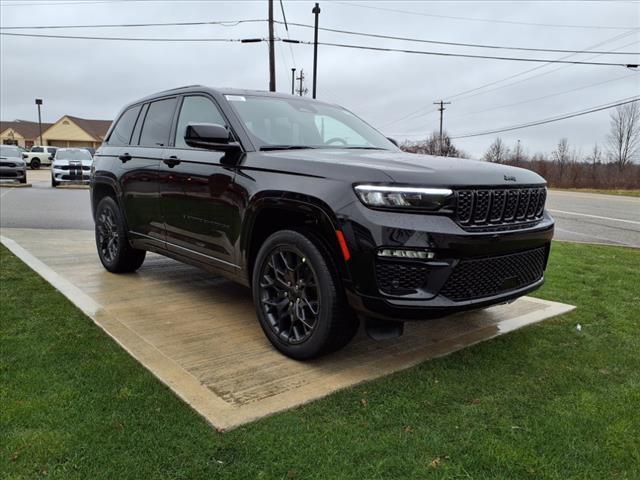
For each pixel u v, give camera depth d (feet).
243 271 11.48
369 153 11.41
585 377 9.78
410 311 8.83
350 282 9.04
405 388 9.18
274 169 10.46
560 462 7.13
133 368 9.64
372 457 7.14
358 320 9.81
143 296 14.61
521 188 10.13
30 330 11.43
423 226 8.74
